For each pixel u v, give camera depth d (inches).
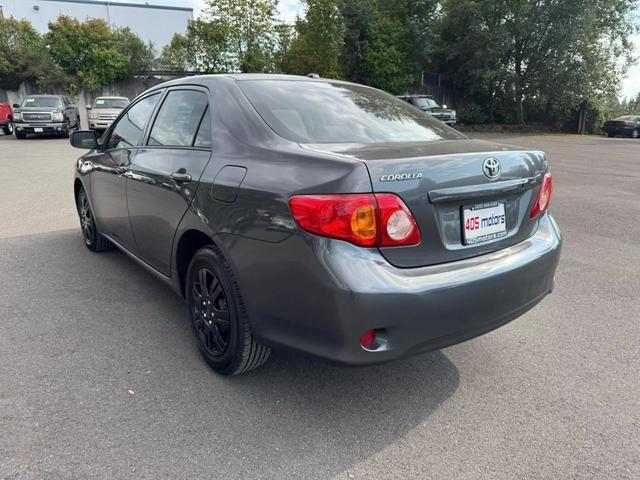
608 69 1166.3
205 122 116.6
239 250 95.1
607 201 325.7
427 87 1279.5
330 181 81.7
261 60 1086.4
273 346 93.7
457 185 89.0
